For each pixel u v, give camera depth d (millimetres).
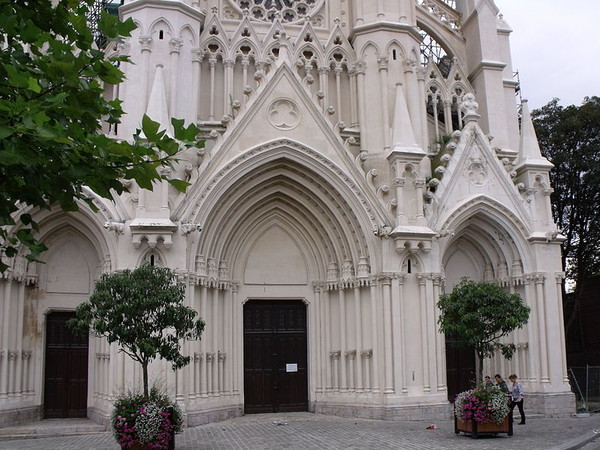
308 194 27656
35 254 10117
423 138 28578
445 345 28234
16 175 8578
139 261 23641
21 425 23516
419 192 26562
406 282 26188
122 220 23938
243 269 27906
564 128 40438
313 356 27734
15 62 8766
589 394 34719
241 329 27391
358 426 23016
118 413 16969
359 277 26406
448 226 27078
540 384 27172
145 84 25531
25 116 7332
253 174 26422
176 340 17750
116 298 17031
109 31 9086
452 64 31953
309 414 26688
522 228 28203
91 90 8836
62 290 25812
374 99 28250
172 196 24719
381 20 28625
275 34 29219
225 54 28375
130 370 22922
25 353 24719
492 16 32562
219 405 25359
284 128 26688
